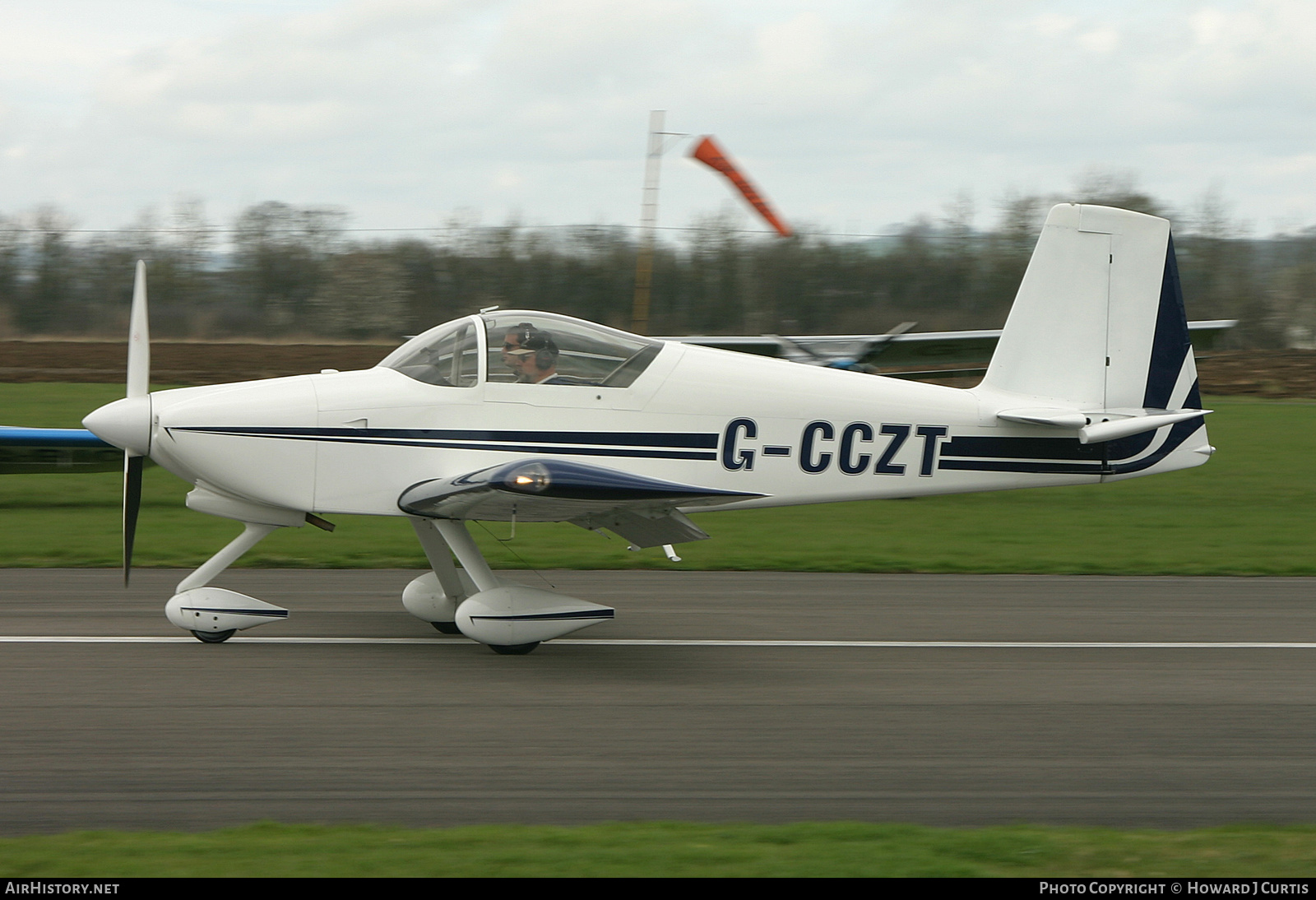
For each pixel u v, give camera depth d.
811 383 20.67
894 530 34.78
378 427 19.09
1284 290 110.06
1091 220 22.16
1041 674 19.28
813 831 11.90
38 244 102.44
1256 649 21.22
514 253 104.00
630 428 19.80
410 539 30.97
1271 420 66.88
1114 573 28.89
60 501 37.41
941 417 21.19
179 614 19.45
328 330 103.38
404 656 19.34
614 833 11.83
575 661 19.41
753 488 20.44
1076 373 22.23
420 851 11.14
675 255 102.81
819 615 23.56
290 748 14.69
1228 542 33.16
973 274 102.31
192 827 12.18
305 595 24.08
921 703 17.44
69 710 16.00
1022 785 14.03
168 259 104.12
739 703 17.17
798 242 101.81
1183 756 15.21
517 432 19.42
